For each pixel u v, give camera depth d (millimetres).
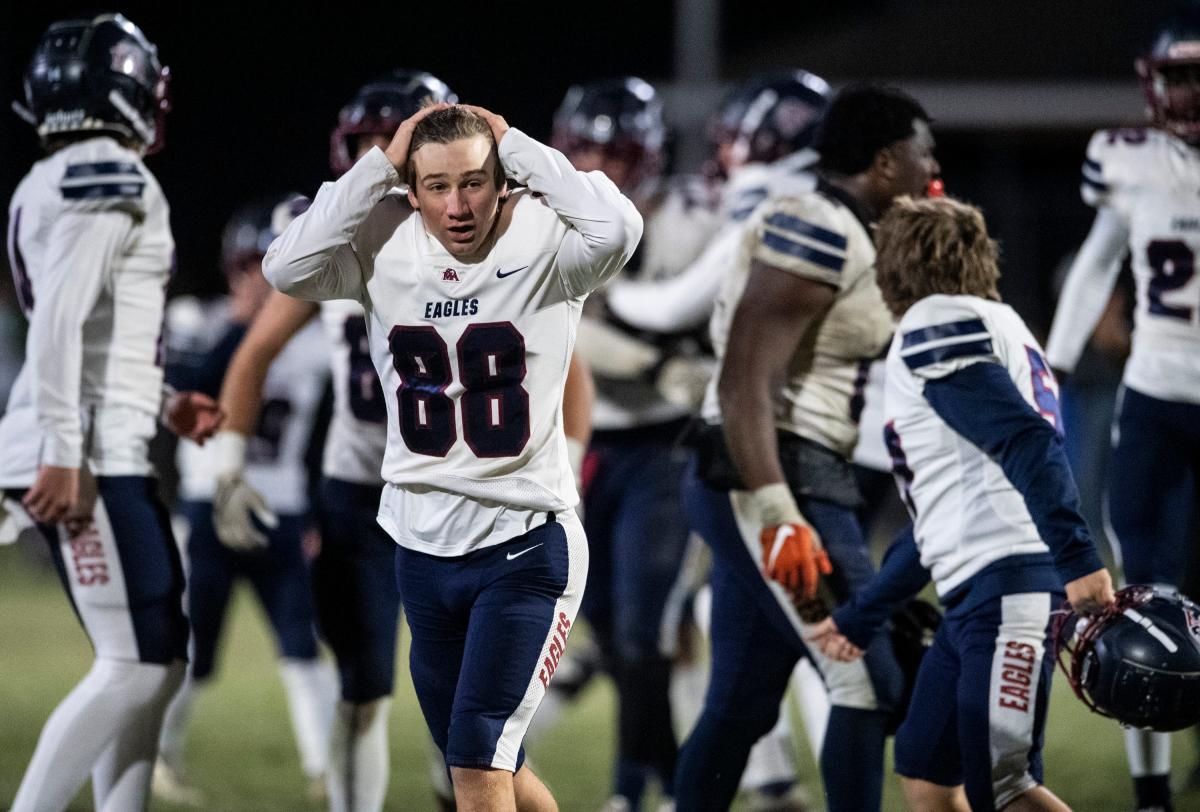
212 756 21109
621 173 19297
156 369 13805
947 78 55906
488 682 11016
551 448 11398
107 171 13094
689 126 52969
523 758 11789
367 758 14844
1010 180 56688
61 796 12852
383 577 14984
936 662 12211
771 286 13008
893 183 13430
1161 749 14781
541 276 11062
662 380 17844
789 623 13086
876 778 12906
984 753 11500
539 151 10859
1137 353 16828
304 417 21734
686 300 17156
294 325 15547
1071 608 11188
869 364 13750
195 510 20922
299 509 21266
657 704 16984
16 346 46594
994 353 11547
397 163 10891
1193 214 16281
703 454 13789
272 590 21000
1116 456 16922
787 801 16547
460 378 11141
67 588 13359
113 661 13188
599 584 18203
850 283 13172
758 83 19812
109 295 13367
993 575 11539
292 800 18625
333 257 11242
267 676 27641
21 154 58750
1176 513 16641
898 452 12125
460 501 11273
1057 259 56312
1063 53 55562
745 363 12992
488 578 11297
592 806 17953
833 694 13031
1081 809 17062
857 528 13633
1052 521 10875
